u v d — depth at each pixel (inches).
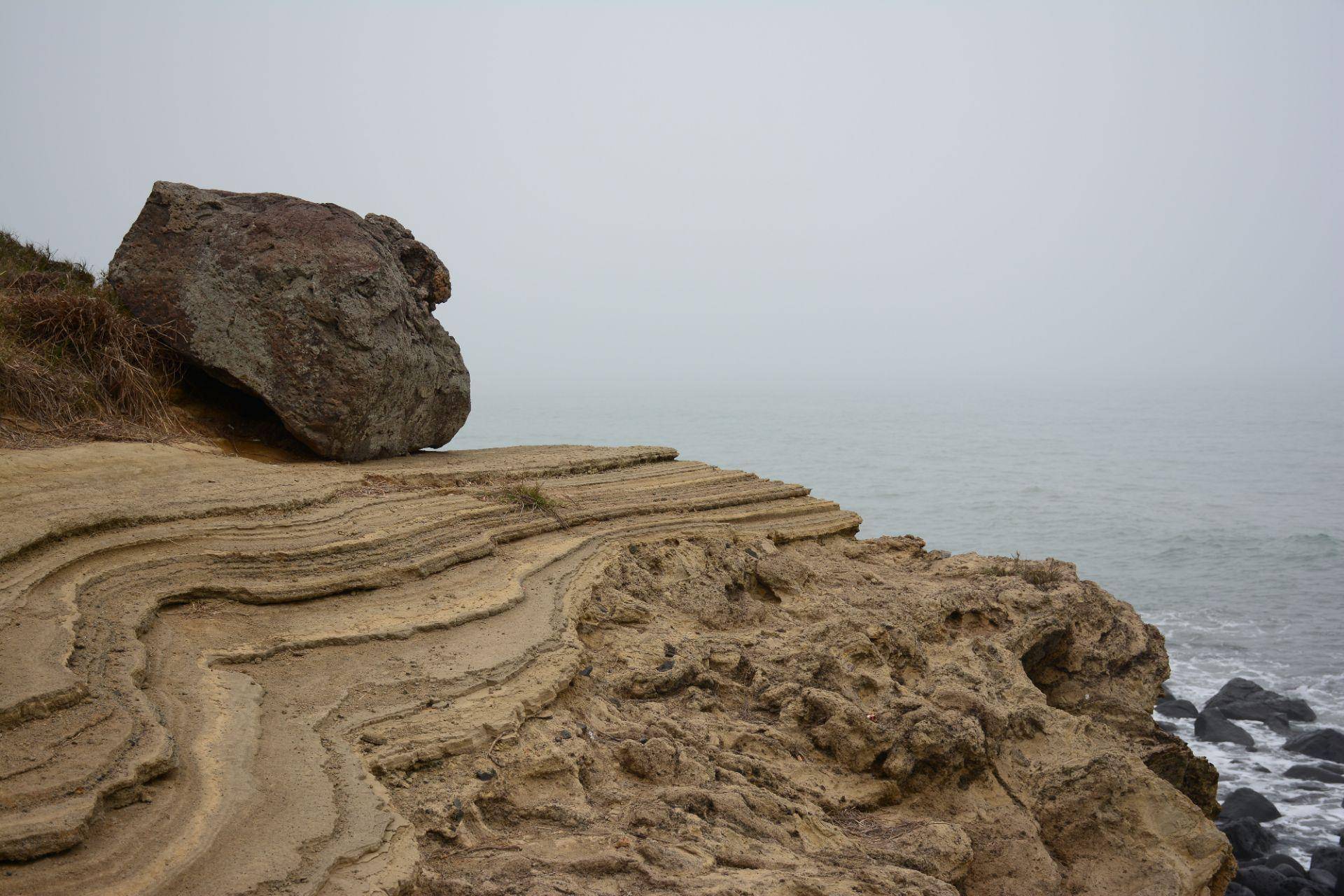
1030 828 323.6
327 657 258.4
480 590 312.3
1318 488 3277.6
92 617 231.8
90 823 165.6
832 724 311.0
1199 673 1225.4
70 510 267.6
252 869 170.6
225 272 410.9
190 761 195.3
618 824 228.8
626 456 500.1
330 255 410.9
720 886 209.0
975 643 393.7
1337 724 1027.9
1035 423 7062.0
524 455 493.0
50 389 366.0
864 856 256.5
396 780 218.8
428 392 468.8
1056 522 2480.3
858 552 474.9
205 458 366.3
